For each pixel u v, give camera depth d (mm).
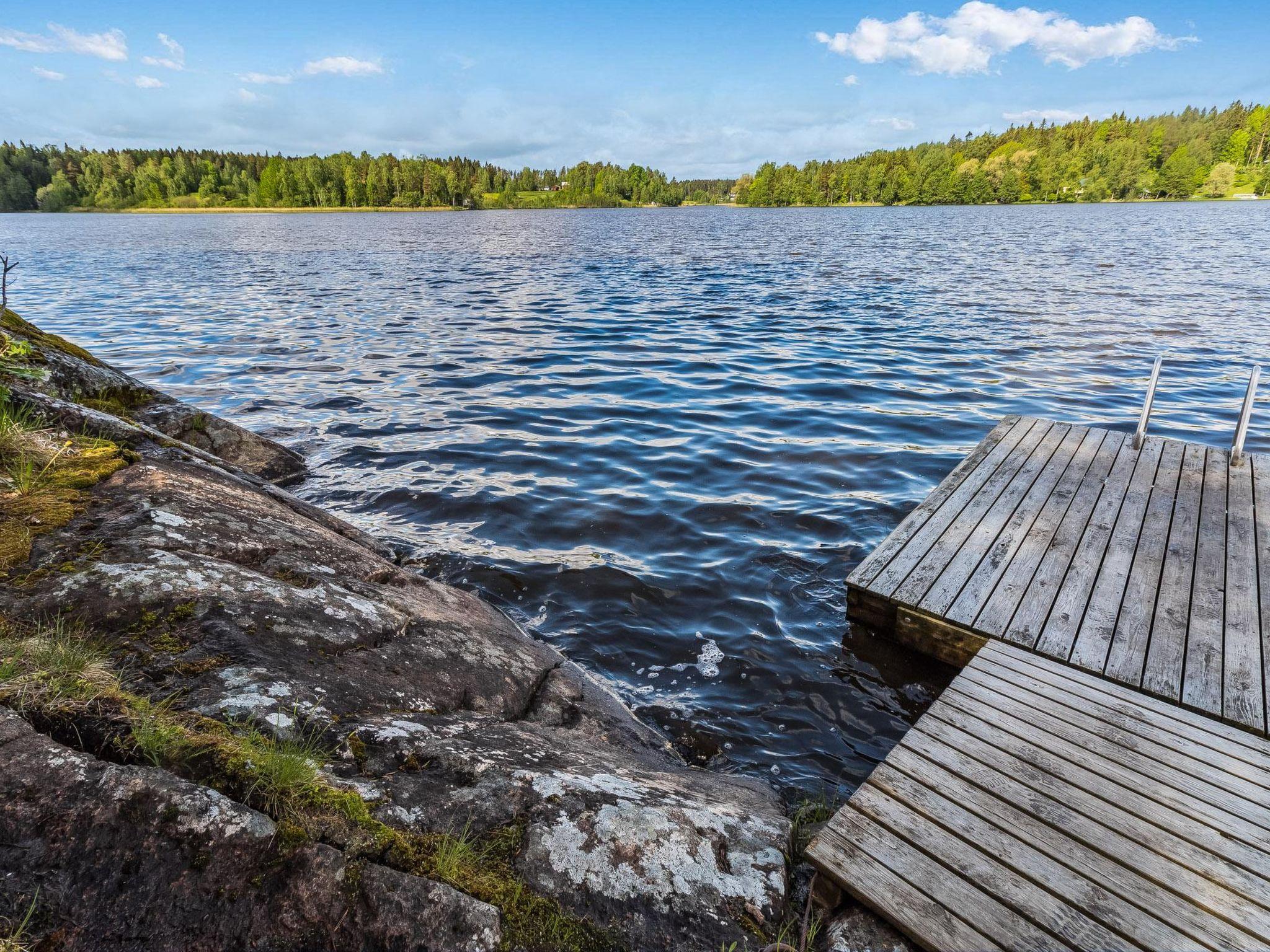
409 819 2350
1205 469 6773
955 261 33062
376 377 12172
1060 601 4703
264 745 2422
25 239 53719
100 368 6918
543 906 2197
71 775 2041
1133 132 136875
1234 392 11344
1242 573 4969
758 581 5781
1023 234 51031
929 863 2615
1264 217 68625
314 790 2240
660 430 9492
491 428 9500
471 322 17969
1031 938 2332
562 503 7164
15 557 3188
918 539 5602
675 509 7062
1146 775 3080
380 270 31172
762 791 3492
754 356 14070
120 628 2910
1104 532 5594
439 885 2117
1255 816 2848
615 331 16750
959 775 3084
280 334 15969
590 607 5375
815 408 10523
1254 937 2322
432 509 6973
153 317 18234
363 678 3121
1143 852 2664
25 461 4055
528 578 5742
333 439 8930
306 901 1979
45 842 1897
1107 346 14594
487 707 3449
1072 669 4039
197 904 1903
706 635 5082
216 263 34469
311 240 52906
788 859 2760
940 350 14391
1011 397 11062
